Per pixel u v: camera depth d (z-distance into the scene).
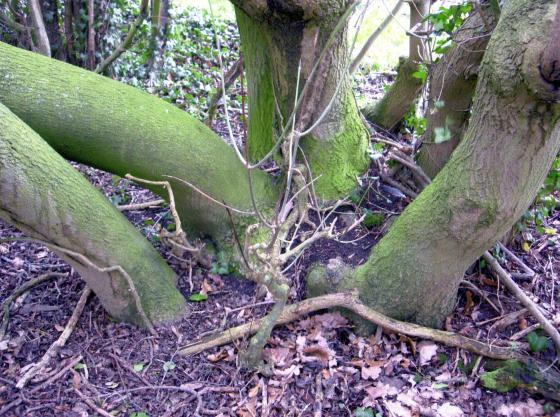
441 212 2.07
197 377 2.34
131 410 2.20
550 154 1.81
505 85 1.64
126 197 3.44
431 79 2.97
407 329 2.41
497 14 2.31
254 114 3.12
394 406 2.20
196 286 2.76
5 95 2.30
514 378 2.25
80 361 2.37
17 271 2.87
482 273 2.79
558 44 1.38
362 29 6.18
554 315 2.60
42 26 3.84
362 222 2.95
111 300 2.43
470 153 1.89
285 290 2.18
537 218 2.82
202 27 5.94
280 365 2.37
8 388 2.24
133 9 5.36
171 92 4.79
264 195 2.85
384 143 3.37
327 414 2.20
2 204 1.93
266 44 2.74
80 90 2.41
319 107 2.77
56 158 2.10
